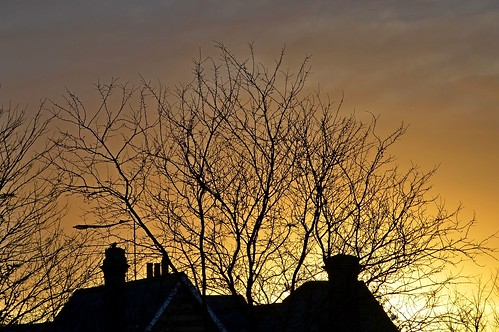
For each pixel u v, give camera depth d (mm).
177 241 18781
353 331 18969
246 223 18797
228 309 19609
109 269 25984
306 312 19172
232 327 24344
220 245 18797
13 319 21453
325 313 19656
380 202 19234
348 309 18984
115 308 25797
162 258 18938
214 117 19391
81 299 27016
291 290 18547
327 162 19219
